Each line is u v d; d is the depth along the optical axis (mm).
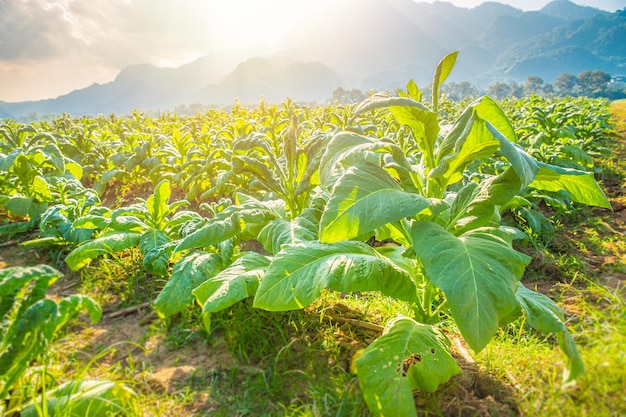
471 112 2250
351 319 2768
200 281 2695
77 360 2355
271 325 2688
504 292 1735
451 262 1823
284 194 3328
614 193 6098
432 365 1938
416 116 2275
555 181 2379
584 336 1961
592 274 3637
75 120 13086
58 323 1771
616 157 8898
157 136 7434
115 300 3119
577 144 7449
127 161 6414
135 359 2420
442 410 1926
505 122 2225
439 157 2332
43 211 4480
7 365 1657
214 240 2785
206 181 5777
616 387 1588
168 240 3418
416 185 2383
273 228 2887
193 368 2340
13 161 4582
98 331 2709
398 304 2965
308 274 2107
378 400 1752
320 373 2258
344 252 2260
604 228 4816
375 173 2137
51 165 5281
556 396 1680
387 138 2500
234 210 3111
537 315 1930
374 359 1897
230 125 7074
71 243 3953
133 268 3451
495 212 2900
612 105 28953
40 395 1867
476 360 2295
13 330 1701
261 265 2682
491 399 1965
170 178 6219
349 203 1932
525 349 2268
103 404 1797
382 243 4484
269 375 2268
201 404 2057
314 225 2908
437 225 2072
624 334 1727
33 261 3777
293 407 2010
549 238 4441
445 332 2691
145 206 3988
